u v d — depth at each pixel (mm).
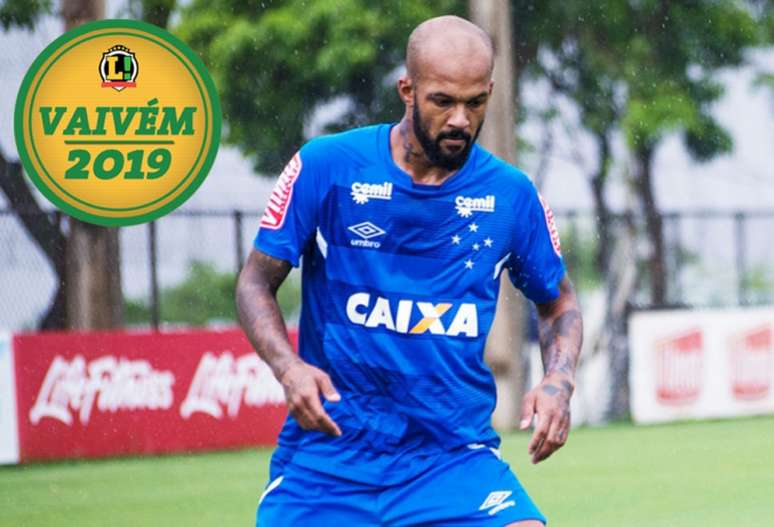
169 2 52219
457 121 9688
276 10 52375
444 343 10336
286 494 10469
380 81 53281
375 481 10359
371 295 10305
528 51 57562
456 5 52031
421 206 10242
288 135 53281
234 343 36500
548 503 25094
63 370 34094
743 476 28484
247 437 36531
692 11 58125
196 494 27453
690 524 22594
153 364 35281
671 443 35625
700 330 44344
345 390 10367
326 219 10312
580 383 50656
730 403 44781
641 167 58844
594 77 57906
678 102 57375
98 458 34344
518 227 10547
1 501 27047
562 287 11086
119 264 43719
